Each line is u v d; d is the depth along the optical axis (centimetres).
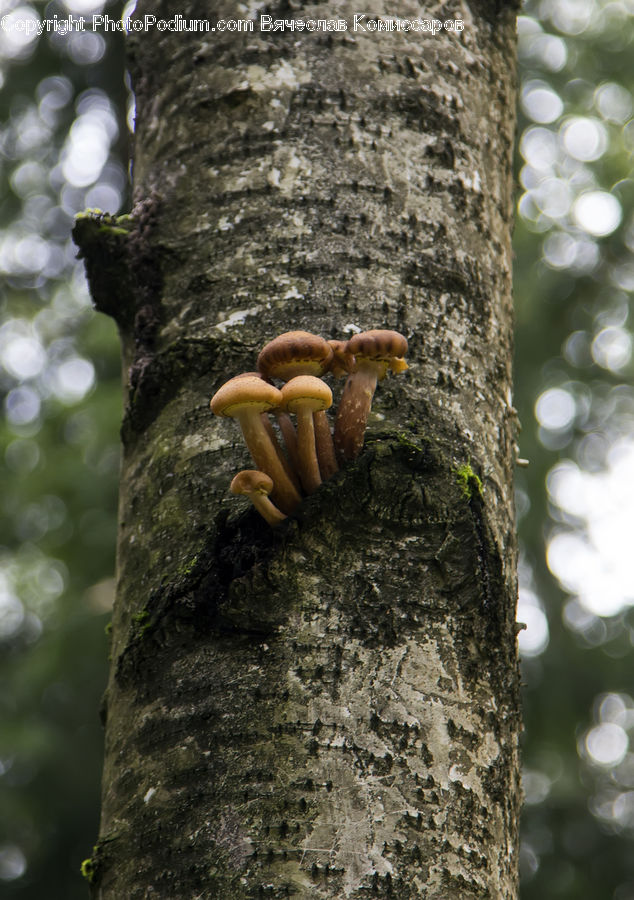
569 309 621
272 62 228
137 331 224
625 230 608
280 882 204
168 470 219
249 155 226
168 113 232
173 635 212
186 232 226
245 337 220
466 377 221
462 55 233
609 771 654
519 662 219
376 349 213
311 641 209
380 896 204
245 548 212
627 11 647
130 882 207
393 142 226
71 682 570
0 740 543
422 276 222
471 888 207
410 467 214
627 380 620
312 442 212
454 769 209
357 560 212
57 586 633
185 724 209
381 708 208
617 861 586
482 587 214
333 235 222
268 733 207
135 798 210
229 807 206
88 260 231
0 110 642
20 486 584
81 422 581
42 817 571
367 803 206
